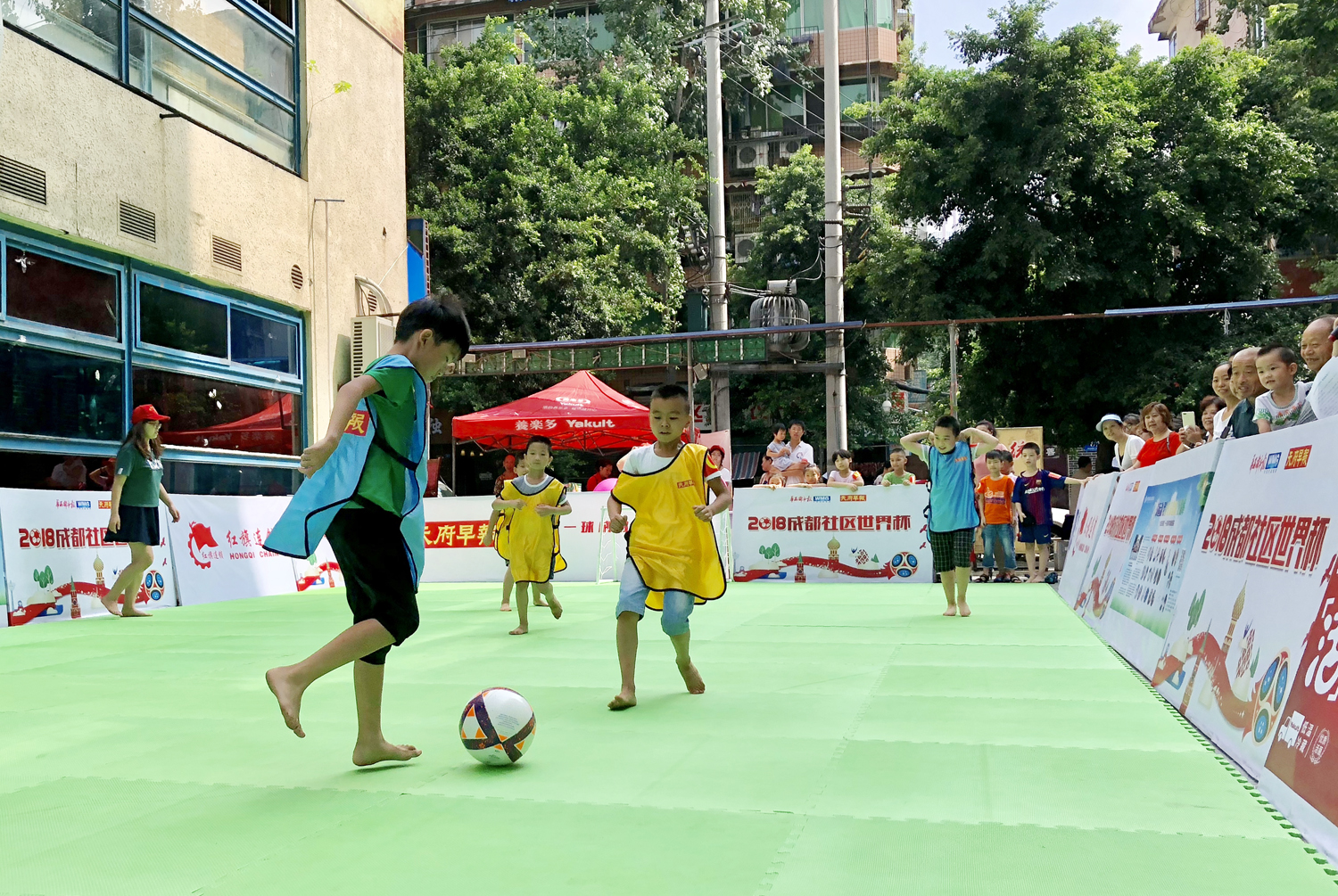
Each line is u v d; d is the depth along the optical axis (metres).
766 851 2.63
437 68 25.03
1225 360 18.72
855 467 31.12
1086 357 20.94
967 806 3.03
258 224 12.45
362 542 3.44
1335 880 2.38
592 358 17.72
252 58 12.68
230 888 2.43
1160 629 5.36
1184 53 20.23
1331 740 2.85
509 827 2.86
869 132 36.25
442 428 26.80
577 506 13.05
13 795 3.30
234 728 4.36
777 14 32.31
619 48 30.11
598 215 25.20
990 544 12.20
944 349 23.31
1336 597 3.14
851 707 4.65
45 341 9.41
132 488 9.07
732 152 36.91
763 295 20.80
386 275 15.41
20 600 8.64
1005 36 19.73
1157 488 6.21
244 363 12.34
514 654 6.50
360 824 2.92
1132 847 2.63
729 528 13.00
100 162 10.01
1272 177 19.47
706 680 5.44
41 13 9.47
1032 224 19.33
